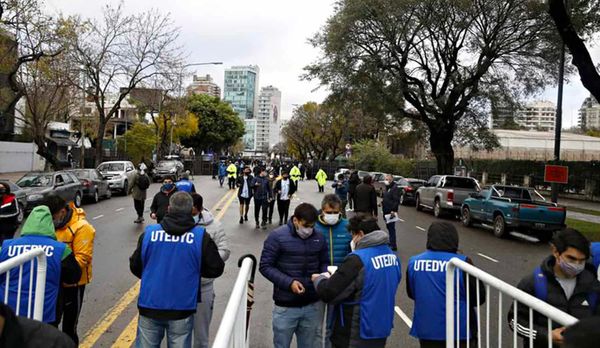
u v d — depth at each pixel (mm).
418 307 4242
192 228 4332
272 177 19641
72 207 5172
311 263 4656
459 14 24828
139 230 14844
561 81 19188
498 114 28984
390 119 33719
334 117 58125
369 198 12906
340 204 5207
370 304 3996
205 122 79188
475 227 19578
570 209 25969
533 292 3820
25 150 41250
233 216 18969
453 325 4059
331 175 64938
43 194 17328
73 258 4465
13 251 4234
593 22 17500
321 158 77000
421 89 27844
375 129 59000
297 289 4449
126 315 6777
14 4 18828
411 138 41219
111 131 75188
